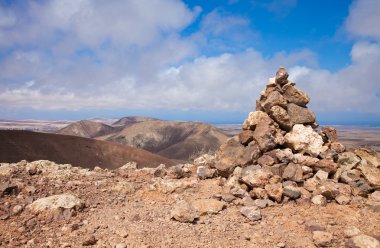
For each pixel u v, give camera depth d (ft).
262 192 9.49
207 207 8.91
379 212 8.71
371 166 11.09
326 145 12.14
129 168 14.79
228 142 12.13
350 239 7.01
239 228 7.95
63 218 8.14
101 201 9.55
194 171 13.01
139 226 7.82
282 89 12.60
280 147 11.89
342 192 9.70
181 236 7.41
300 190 9.62
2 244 6.79
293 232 7.78
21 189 9.87
